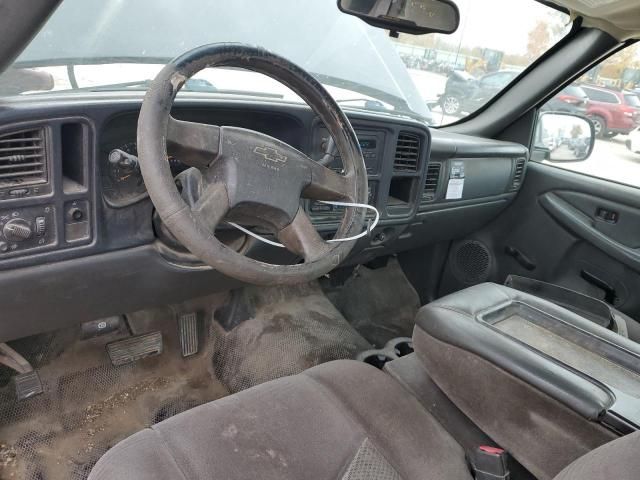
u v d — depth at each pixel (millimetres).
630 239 2043
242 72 1523
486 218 2395
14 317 1190
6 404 1488
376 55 1957
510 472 1124
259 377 1772
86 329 1642
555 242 2289
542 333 1285
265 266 969
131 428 1539
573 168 2234
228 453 908
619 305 2111
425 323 1254
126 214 1203
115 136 1162
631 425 919
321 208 1564
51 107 1000
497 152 2158
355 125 1546
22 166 1017
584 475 733
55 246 1109
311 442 960
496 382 1093
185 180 960
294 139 1450
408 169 1771
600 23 1889
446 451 1031
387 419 1054
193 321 1833
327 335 1963
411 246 2217
